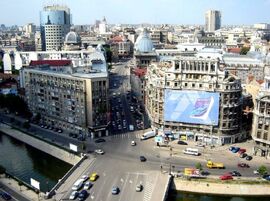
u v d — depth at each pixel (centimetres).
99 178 16412
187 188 16038
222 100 19912
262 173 16362
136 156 18962
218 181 16050
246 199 15550
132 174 16825
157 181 16112
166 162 18188
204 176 16538
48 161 19938
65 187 15462
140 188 15325
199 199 15612
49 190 16038
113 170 17262
